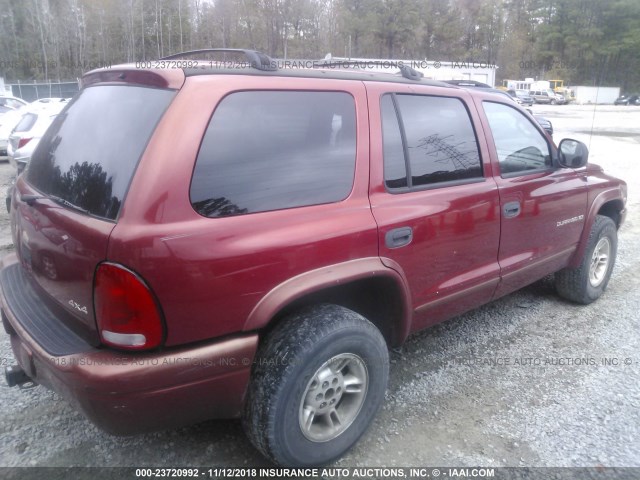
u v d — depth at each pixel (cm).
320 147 256
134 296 199
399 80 306
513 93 4097
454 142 322
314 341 237
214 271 212
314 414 249
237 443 280
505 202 344
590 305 468
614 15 6512
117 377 201
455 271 320
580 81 6588
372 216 266
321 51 3738
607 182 457
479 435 290
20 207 268
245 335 227
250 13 3553
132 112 228
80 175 231
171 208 206
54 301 236
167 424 223
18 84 3431
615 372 355
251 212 228
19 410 306
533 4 7044
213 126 221
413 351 382
